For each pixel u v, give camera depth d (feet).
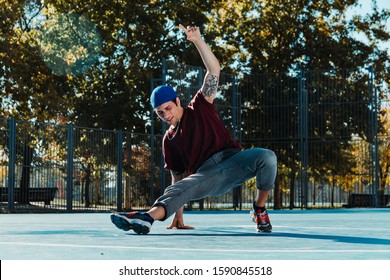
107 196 60.03
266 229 17.28
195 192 14.35
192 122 14.84
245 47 91.40
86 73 82.84
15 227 23.17
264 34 91.40
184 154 15.05
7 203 52.37
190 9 84.28
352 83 65.16
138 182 62.80
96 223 28.04
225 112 62.54
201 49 14.70
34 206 54.39
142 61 83.87
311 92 65.51
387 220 29.30
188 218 34.45
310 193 66.54
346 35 91.97
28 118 82.33
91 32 83.15
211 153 14.80
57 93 82.64
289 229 19.94
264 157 15.02
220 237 15.14
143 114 81.56
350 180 65.26
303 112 63.93
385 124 68.74
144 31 82.58
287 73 67.00
